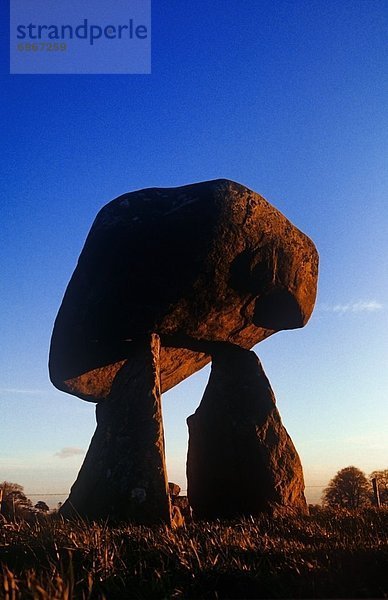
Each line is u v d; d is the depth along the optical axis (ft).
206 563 21.12
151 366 40.29
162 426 38.68
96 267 40.29
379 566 20.39
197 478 44.86
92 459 39.14
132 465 37.24
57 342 42.45
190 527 32.55
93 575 19.85
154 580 19.84
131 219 39.75
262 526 33.37
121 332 41.04
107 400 41.01
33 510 42.06
